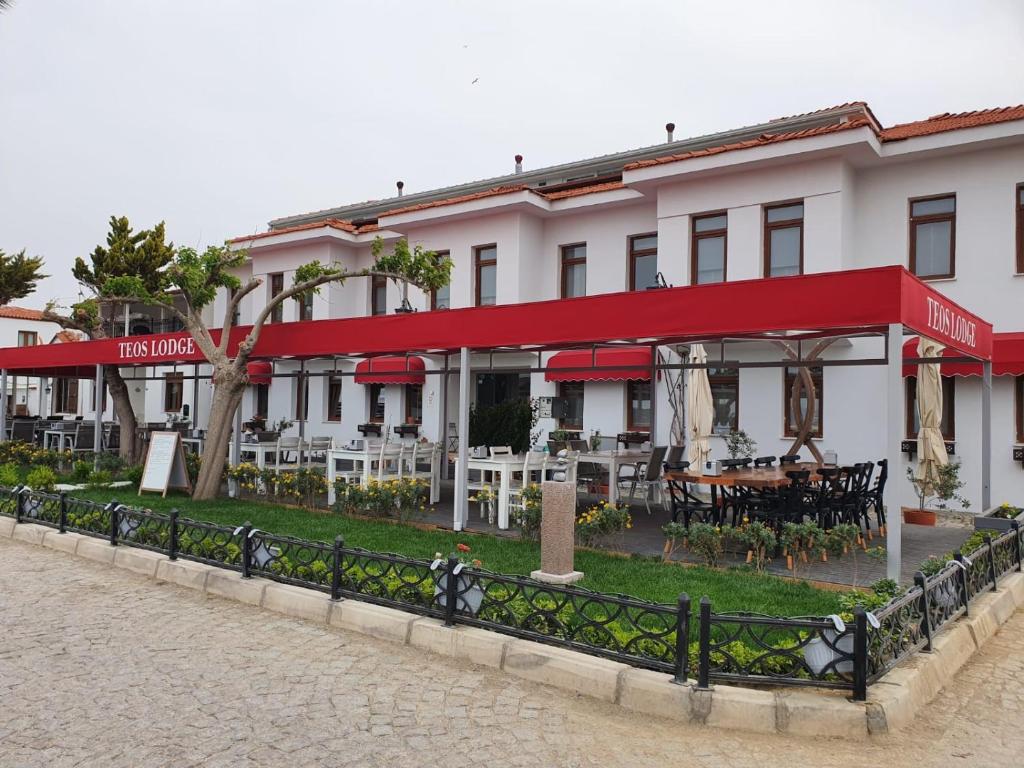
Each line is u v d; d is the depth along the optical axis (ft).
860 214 49.75
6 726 15.12
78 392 103.35
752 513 32.27
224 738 14.64
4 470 47.03
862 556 30.42
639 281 60.59
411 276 41.11
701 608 15.96
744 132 62.80
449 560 20.40
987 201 45.57
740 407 51.93
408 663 18.88
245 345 43.93
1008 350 39.34
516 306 32.48
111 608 23.57
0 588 25.93
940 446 38.06
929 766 13.79
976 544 25.72
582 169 74.59
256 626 21.80
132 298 45.50
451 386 68.59
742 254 51.01
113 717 15.58
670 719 15.70
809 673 15.98
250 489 46.57
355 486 39.14
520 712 15.99
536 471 43.57
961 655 19.38
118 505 31.07
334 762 13.70
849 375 48.03
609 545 32.30
